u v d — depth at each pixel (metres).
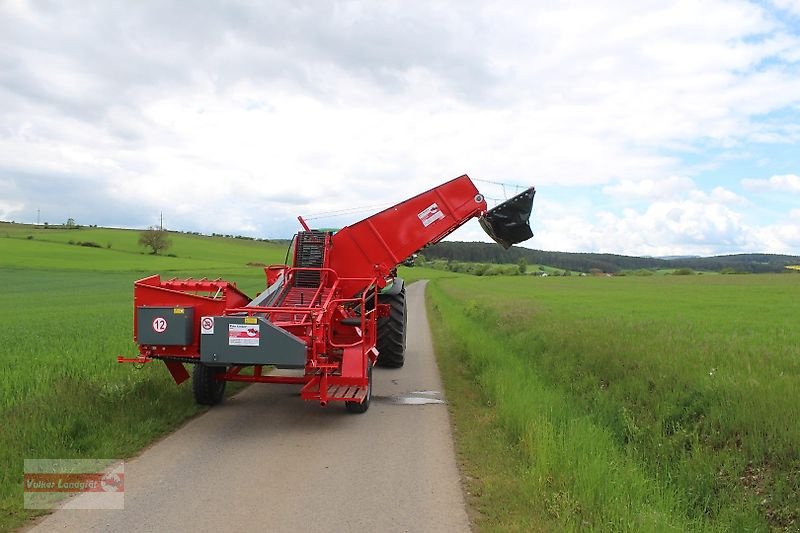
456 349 16.50
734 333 14.08
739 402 7.00
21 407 7.58
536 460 6.22
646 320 18.47
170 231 147.88
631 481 5.62
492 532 4.91
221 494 5.78
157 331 8.41
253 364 8.40
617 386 9.00
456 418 8.89
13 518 5.11
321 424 8.59
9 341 15.05
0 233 121.44
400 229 12.00
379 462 6.82
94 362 11.41
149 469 6.51
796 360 9.42
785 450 5.73
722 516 5.13
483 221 12.85
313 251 11.33
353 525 5.07
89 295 42.62
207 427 8.38
